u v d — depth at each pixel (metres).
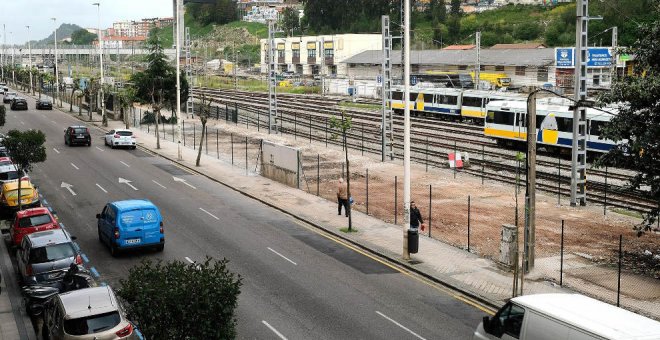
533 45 119.94
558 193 35.62
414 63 117.56
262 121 74.69
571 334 12.32
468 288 21.20
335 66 145.38
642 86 22.72
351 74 136.12
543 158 49.06
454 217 31.12
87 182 39.84
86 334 14.57
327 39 146.38
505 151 52.78
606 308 13.01
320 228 29.48
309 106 89.50
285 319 18.52
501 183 39.94
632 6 116.00
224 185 40.03
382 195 36.69
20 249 21.98
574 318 12.47
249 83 145.75
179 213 32.12
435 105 76.81
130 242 24.31
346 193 31.38
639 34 24.86
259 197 36.00
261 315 18.81
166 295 12.65
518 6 172.12
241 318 18.55
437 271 23.00
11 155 32.56
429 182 40.38
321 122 70.69
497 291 20.92
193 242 26.77
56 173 42.78
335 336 17.31
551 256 24.84
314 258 24.84
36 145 32.97
